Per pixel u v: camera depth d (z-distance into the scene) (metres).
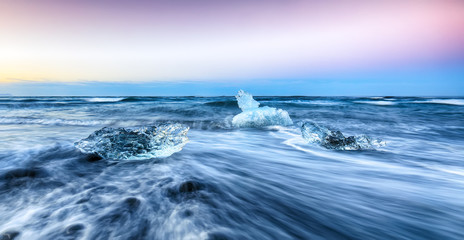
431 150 4.03
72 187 2.09
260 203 1.88
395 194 2.14
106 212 1.63
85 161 2.87
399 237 1.44
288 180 2.49
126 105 13.95
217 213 1.66
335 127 6.64
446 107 13.92
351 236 1.44
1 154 2.99
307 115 9.50
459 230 1.53
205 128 6.74
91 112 10.23
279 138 5.21
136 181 2.27
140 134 3.19
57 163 2.72
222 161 3.22
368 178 2.59
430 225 1.59
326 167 3.05
